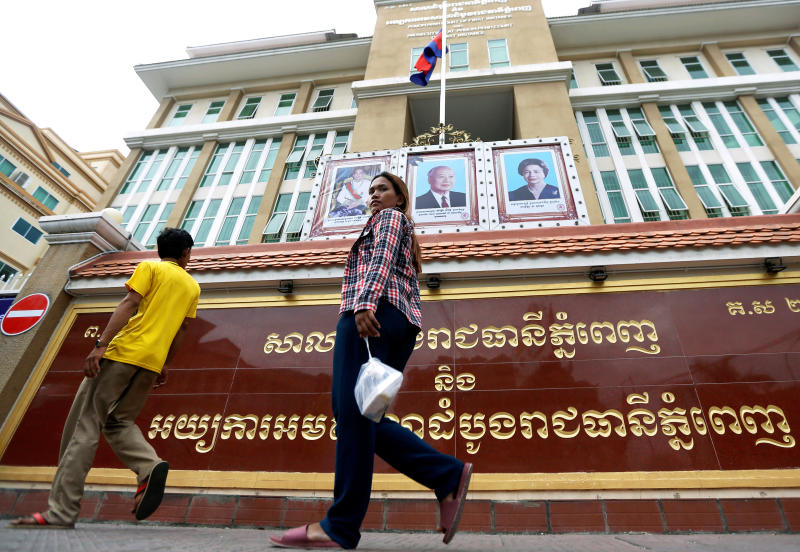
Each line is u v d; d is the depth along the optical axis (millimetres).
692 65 16750
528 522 3320
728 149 13680
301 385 4270
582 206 5828
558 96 13859
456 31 17078
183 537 2193
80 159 29391
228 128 17203
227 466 3910
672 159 13367
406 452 1733
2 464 4191
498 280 4621
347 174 6816
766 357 3812
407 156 6840
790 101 14547
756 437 3475
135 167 17031
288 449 3941
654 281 4379
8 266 23094
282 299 4879
